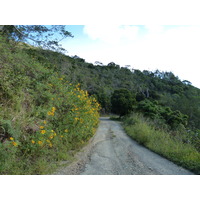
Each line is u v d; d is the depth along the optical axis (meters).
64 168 4.50
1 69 5.54
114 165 5.16
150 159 6.19
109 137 10.99
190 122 29.17
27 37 10.51
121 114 35.22
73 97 7.98
